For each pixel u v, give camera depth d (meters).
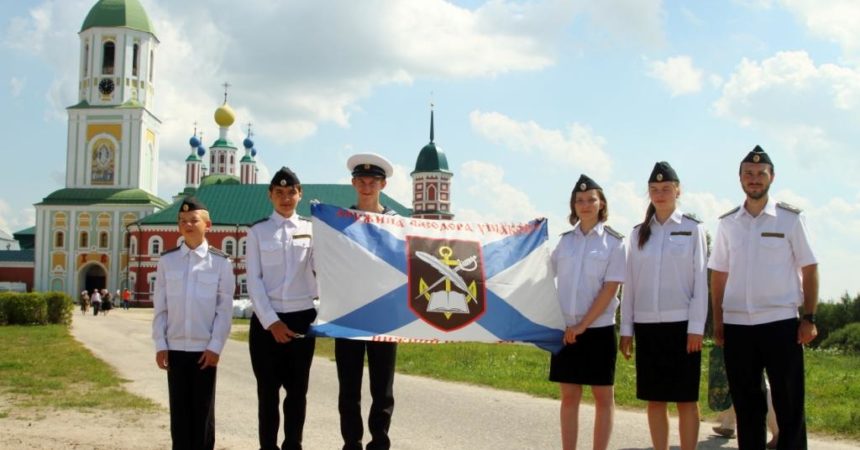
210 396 7.82
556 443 9.62
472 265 8.02
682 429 7.64
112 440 9.59
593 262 7.95
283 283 7.94
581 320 7.85
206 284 7.84
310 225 8.27
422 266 7.89
